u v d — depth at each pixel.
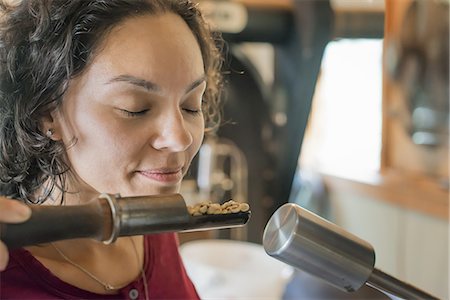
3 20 0.54
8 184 0.56
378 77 1.63
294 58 1.43
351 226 1.81
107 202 0.37
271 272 1.27
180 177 0.51
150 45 0.48
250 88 1.45
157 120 0.49
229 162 1.50
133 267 0.64
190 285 0.72
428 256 1.46
